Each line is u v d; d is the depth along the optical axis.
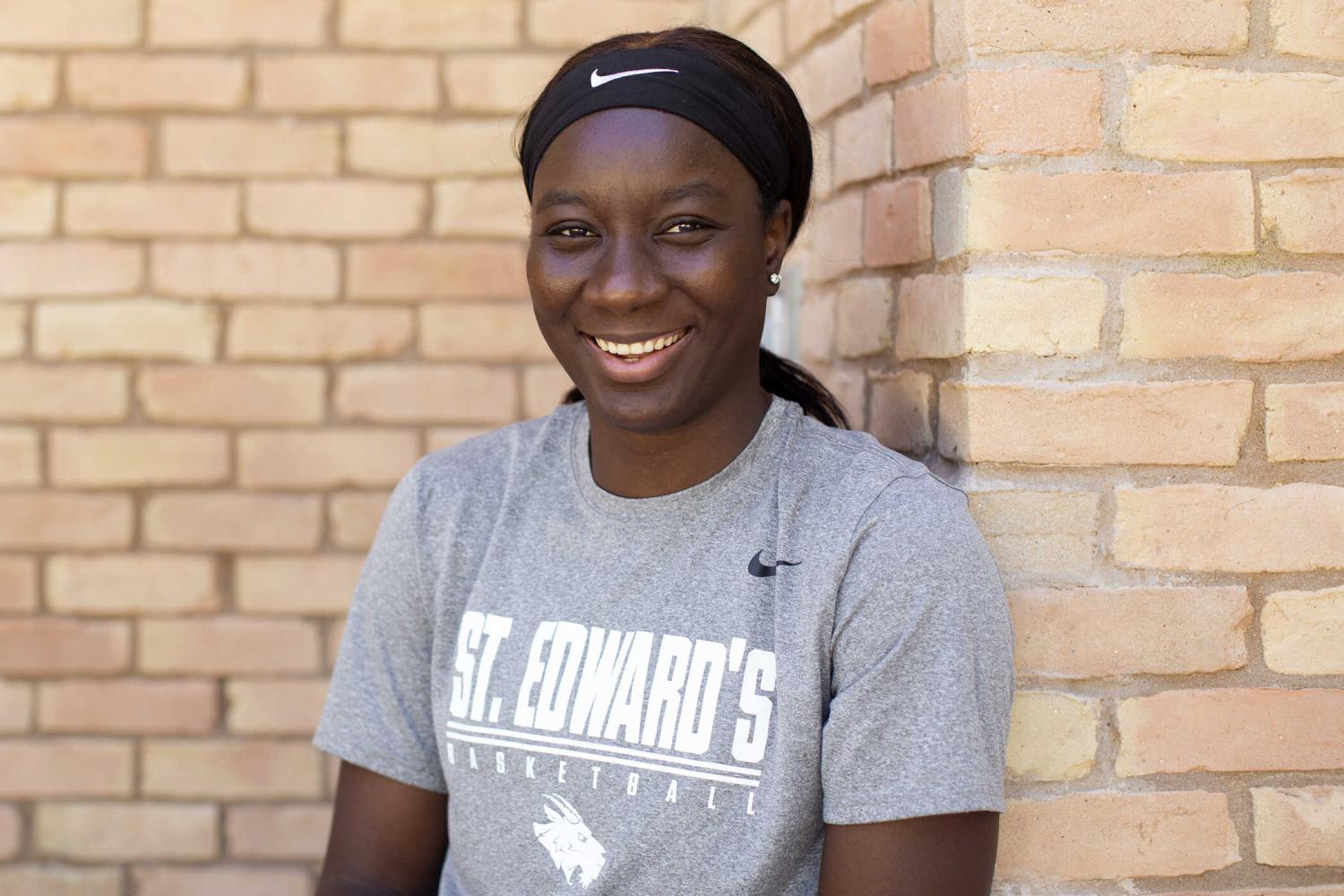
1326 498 1.40
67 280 2.44
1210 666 1.40
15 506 2.45
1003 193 1.38
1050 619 1.40
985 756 1.17
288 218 2.46
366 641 1.44
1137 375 1.40
